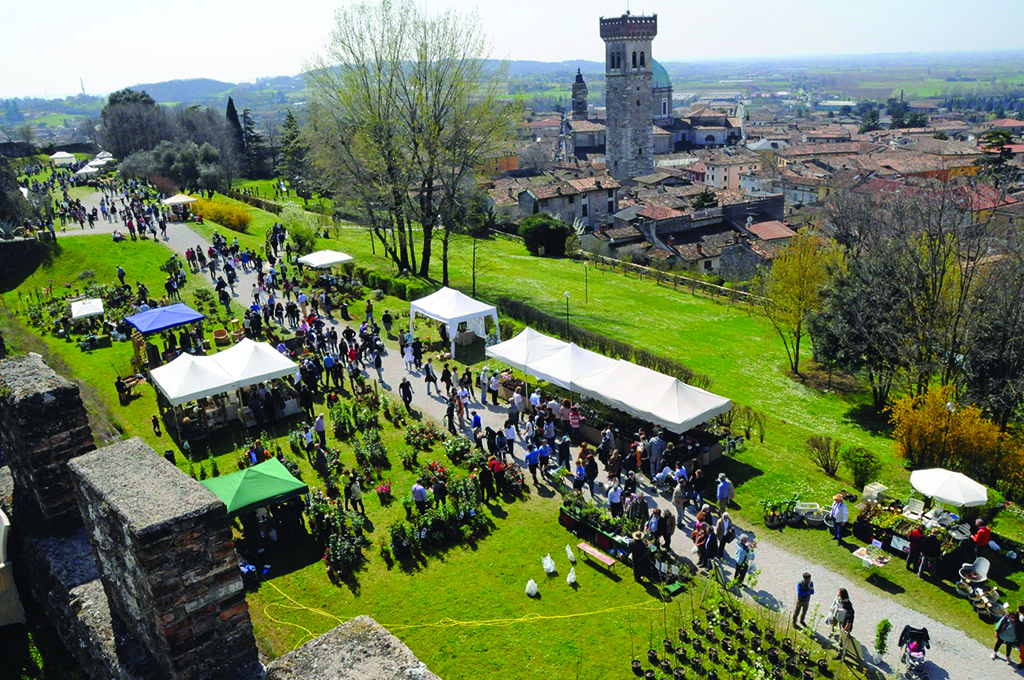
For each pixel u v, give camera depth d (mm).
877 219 53719
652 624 16984
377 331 38344
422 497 20797
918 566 19016
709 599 17734
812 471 25047
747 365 43594
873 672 15680
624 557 19344
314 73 46719
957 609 17609
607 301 54938
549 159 174000
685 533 20938
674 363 35500
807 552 20047
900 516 20344
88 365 34062
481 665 15750
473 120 46062
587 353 28953
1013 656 16062
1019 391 29938
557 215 93812
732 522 21453
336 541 19219
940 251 34812
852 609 15984
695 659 15547
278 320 39438
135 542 8586
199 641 9164
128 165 93938
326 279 45469
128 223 55094
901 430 28625
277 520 20375
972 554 19203
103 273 48656
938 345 33281
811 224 72938
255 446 24219
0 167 69500
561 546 20109
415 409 29047
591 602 17750
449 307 34844
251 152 125000
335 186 58531
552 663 15805
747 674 15328
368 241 66375
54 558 12281
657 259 72875
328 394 30125
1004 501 24312
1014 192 76375
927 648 15539
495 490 22672
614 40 140625
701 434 26328
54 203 72125
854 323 37156
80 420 12766
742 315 53406
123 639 10320
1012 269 33344
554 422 27422
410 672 8875
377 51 45031
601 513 20266
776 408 36969
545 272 62875
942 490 19734
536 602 17750
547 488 23219
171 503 9008
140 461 10219
